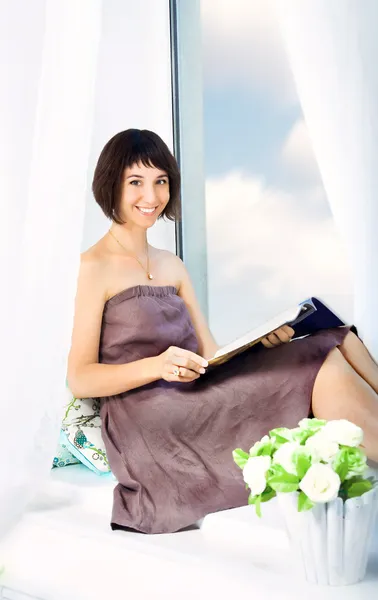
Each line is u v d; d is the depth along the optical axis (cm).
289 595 129
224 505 163
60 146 163
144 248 202
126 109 254
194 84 291
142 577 147
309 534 131
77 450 192
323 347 166
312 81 202
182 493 164
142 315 188
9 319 164
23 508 168
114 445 179
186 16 285
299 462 131
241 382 169
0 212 164
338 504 130
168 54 266
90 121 165
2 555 166
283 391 164
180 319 196
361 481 133
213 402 170
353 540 131
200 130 296
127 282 192
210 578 139
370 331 199
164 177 200
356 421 156
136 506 164
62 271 164
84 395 183
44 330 164
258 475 134
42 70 162
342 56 198
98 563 154
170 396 175
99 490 179
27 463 167
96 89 245
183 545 151
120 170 195
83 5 163
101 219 243
